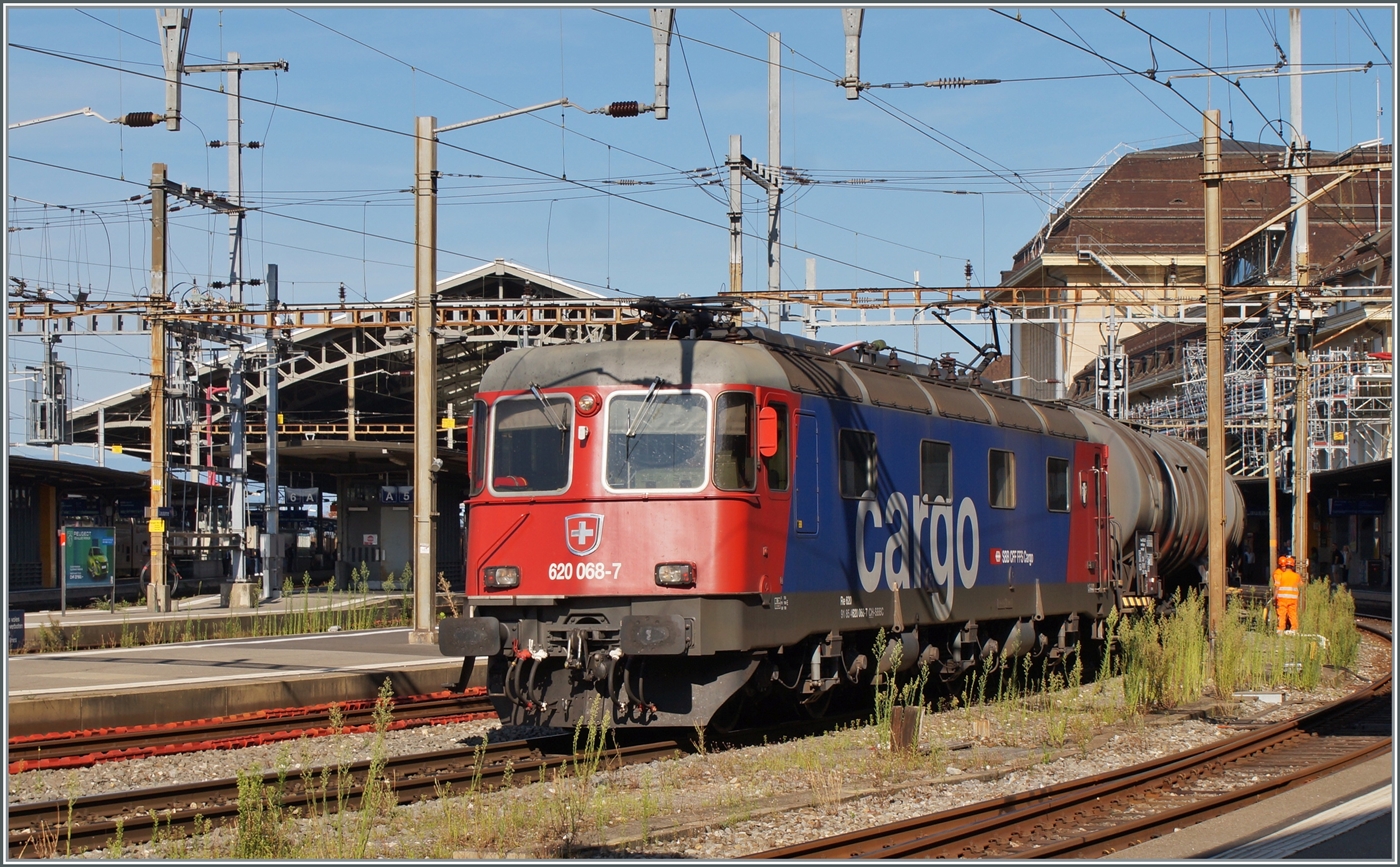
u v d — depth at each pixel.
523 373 14.12
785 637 13.77
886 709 14.30
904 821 9.77
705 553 13.15
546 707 13.55
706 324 14.63
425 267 23.34
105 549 32.31
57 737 13.67
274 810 9.34
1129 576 22.89
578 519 13.50
